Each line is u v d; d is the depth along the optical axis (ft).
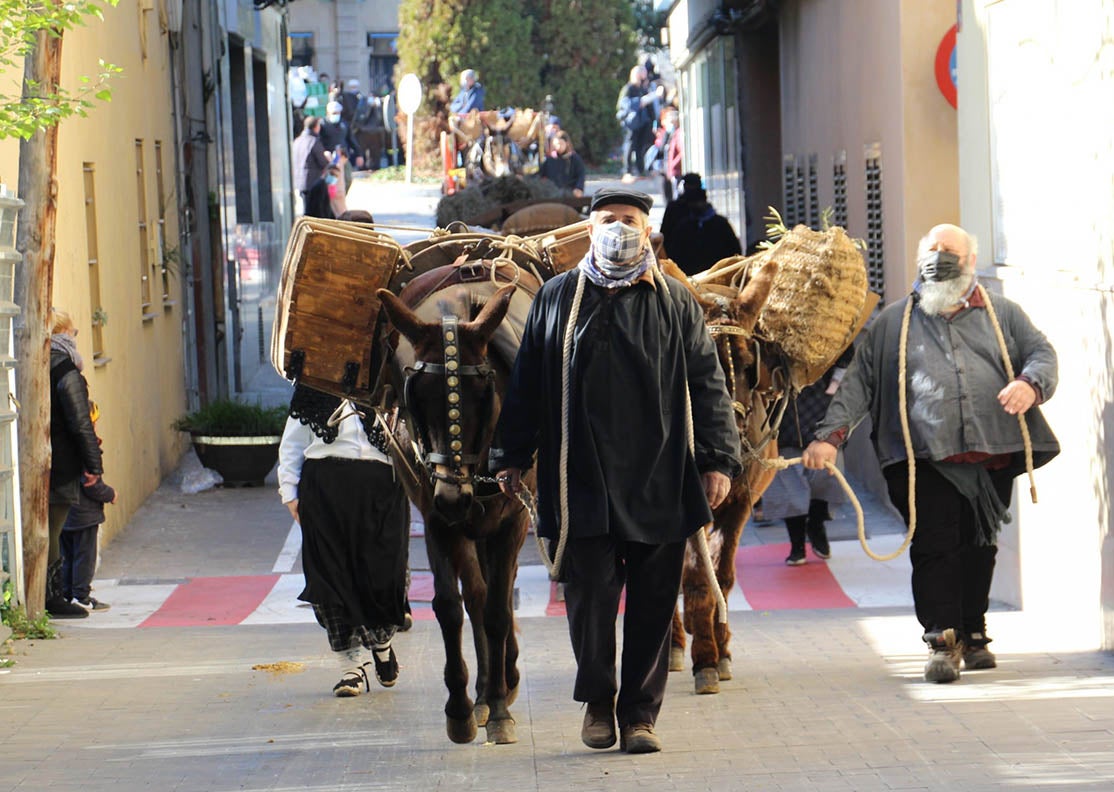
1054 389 35.53
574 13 266.57
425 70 259.80
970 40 50.29
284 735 32.53
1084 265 40.55
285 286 32.65
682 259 79.51
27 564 48.26
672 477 28.71
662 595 29.40
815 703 33.81
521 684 37.70
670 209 80.33
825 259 36.27
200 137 94.02
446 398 29.04
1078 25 40.63
